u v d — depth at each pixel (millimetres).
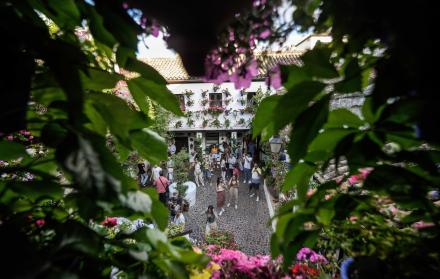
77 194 722
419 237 841
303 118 643
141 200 765
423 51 409
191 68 841
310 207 793
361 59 802
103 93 734
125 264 783
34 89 675
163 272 805
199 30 749
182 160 11953
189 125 19203
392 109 602
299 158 685
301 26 797
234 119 19188
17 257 477
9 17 590
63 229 626
